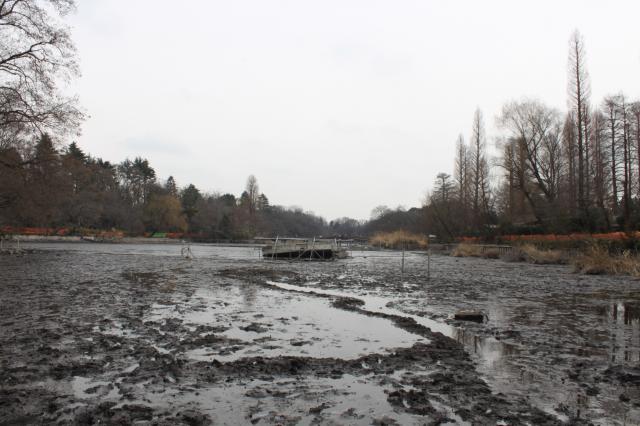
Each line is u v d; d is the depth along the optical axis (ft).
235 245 262.47
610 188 154.92
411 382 19.22
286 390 18.08
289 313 36.29
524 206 178.60
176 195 362.33
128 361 21.93
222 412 15.79
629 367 22.06
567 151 150.92
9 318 33.04
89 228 271.69
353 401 16.93
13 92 85.97
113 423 14.74
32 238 228.43
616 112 155.02
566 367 22.03
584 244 117.91
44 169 112.16
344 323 32.24
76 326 30.19
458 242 204.54
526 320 35.19
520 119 154.81
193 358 22.61
